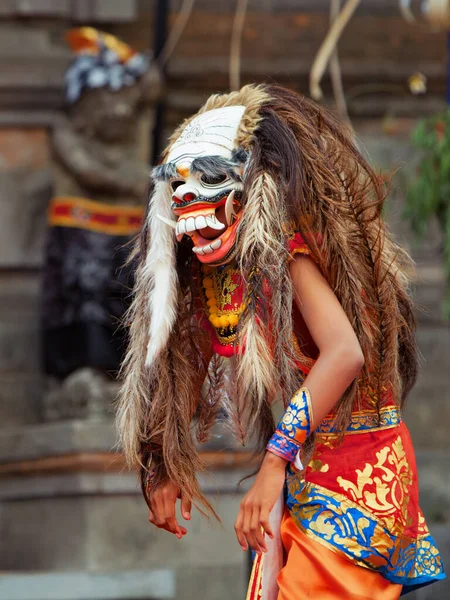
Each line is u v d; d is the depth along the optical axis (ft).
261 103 22.30
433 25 51.16
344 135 22.99
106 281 52.03
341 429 21.27
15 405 55.88
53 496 48.67
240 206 21.81
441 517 52.47
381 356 22.00
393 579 21.85
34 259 57.31
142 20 61.57
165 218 22.72
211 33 61.98
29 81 57.98
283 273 21.09
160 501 23.12
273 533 21.85
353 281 21.42
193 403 23.73
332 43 48.16
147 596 41.57
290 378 21.24
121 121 53.06
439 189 47.14
